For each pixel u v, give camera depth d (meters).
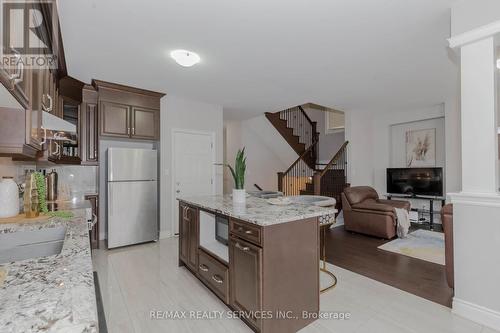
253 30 2.47
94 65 3.23
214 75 3.63
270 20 2.30
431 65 3.36
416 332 1.91
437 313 2.16
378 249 3.94
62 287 0.75
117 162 3.89
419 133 6.05
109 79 3.73
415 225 5.52
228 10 2.15
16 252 1.55
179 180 4.71
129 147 4.55
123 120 4.06
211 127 5.18
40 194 2.10
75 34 2.48
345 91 4.50
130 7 2.08
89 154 3.89
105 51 2.85
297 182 6.98
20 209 2.26
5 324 0.56
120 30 2.43
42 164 3.39
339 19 2.29
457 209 2.11
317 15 2.23
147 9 2.12
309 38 2.63
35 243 1.61
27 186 1.94
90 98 3.91
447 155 5.21
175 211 4.64
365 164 6.42
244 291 1.93
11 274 0.84
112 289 2.61
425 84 4.15
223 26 2.39
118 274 2.97
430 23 2.37
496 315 1.90
